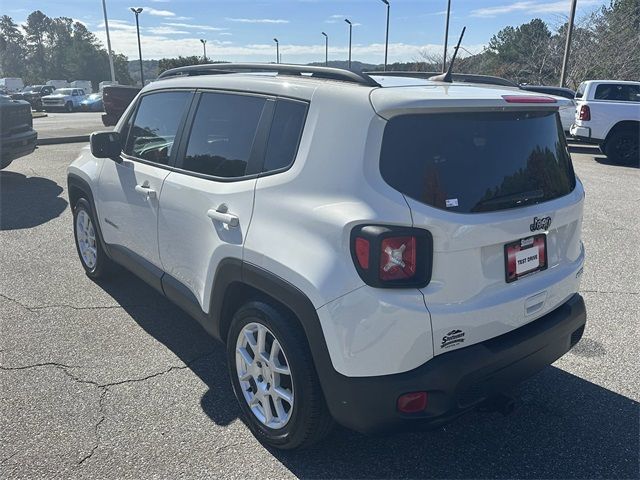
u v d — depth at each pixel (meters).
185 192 3.24
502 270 2.48
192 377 3.46
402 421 2.29
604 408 3.17
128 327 4.13
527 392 3.32
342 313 2.25
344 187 2.35
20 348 3.78
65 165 10.99
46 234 6.44
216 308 3.03
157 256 3.68
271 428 2.76
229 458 2.73
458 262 2.29
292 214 2.51
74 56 99.88
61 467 2.64
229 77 3.23
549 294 2.71
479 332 2.38
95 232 4.70
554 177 2.78
